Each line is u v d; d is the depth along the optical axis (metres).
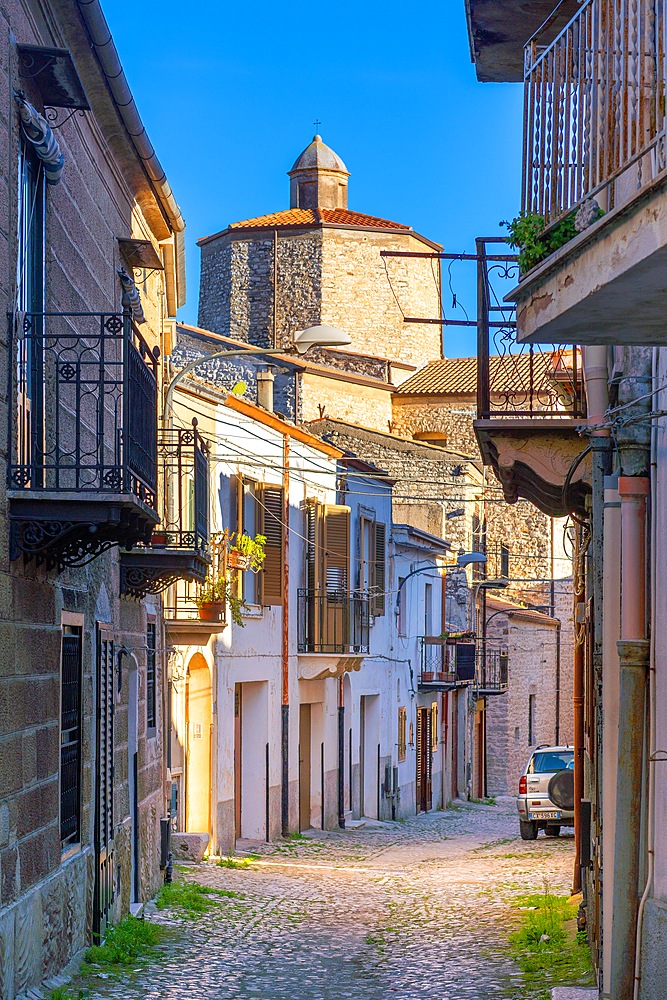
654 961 12.74
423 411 64.50
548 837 39.06
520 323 10.79
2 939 12.24
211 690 29.75
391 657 47.34
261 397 39.81
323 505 38.19
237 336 66.31
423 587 52.81
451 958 17.89
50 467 13.05
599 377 14.80
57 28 14.82
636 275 8.83
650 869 13.15
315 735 39.44
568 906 20.88
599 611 15.33
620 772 13.42
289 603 36.19
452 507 58.03
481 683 59.09
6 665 12.72
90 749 16.80
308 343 23.14
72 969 15.00
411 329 66.50
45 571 14.28
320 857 32.34
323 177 69.62
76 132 16.31
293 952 18.39
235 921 20.64
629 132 9.40
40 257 14.47
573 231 10.59
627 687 13.48
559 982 15.29
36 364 14.24
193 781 29.62
